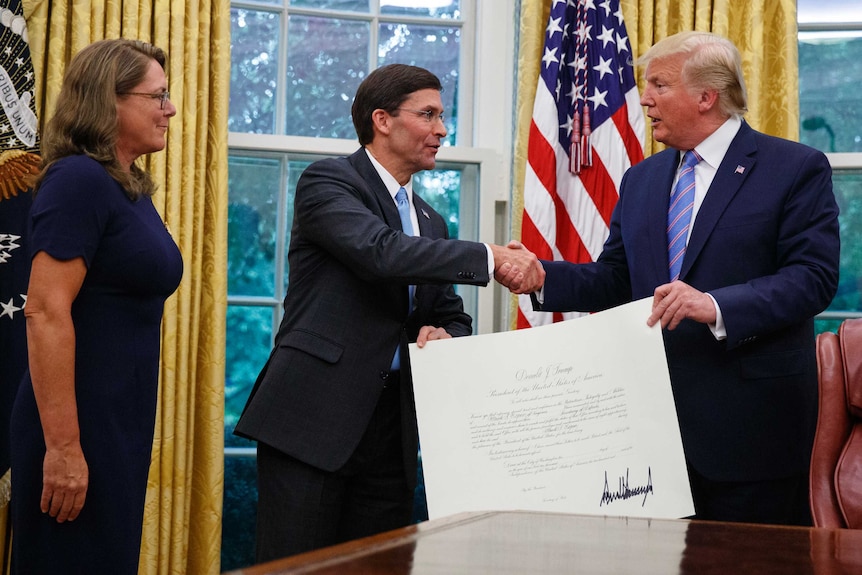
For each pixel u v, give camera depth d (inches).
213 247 123.8
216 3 126.4
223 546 134.3
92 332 75.9
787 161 86.9
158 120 81.4
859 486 70.0
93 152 78.0
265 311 137.3
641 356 74.5
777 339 84.4
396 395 86.4
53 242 73.0
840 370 74.7
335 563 31.6
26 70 114.9
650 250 90.0
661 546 36.5
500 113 143.9
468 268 84.1
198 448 122.5
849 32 143.9
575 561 33.1
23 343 112.0
